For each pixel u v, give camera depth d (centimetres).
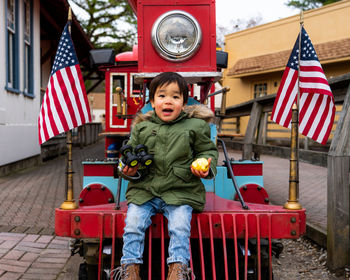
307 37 311
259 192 364
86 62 1753
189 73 319
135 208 258
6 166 872
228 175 369
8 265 366
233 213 273
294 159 281
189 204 259
